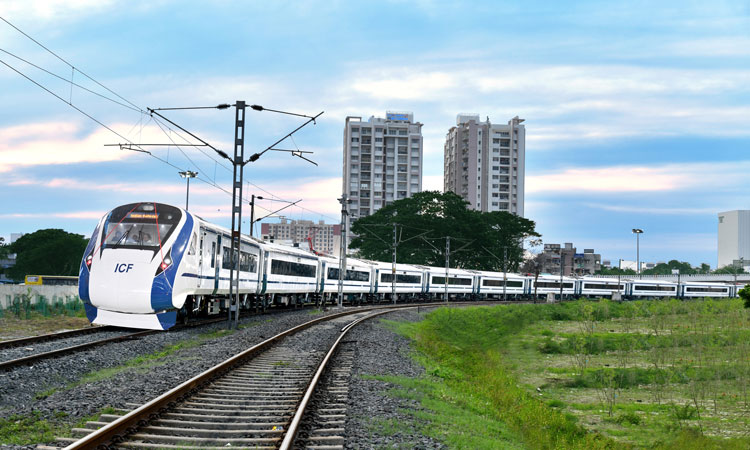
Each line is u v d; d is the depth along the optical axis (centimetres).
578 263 16912
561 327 4991
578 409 2022
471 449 938
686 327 4553
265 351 1798
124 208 2188
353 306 5284
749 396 2288
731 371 2758
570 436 1486
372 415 1045
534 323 5234
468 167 15700
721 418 1941
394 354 2083
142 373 1294
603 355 3444
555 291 9406
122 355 1572
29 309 2680
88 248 2108
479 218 9562
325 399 1115
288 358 1678
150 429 835
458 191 15962
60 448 731
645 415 1948
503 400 1684
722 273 15150
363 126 15438
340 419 980
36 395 1067
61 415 905
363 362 1728
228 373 1343
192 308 2486
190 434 834
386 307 5153
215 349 1777
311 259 4519
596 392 2362
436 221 9181
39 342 1709
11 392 1058
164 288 2055
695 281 12100
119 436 777
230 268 2831
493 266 9756
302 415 943
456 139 16100
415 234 9100
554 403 2042
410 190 15525
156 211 2186
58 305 2980
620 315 5866
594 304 6116
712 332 4116
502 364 2844
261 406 1022
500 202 15712
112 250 2078
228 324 2566
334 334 2452
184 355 1639
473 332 4397
